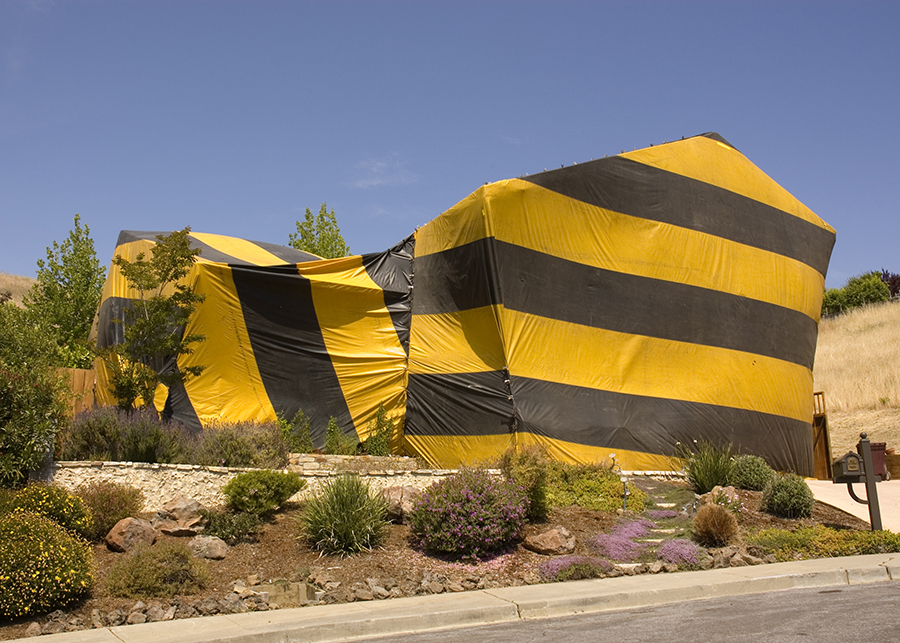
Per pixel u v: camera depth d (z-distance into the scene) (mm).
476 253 17938
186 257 16609
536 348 17578
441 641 7281
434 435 18234
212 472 12594
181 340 17281
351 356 19141
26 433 11367
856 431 27328
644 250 19453
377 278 19922
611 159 19438
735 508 13609
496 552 11289
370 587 9398
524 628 7824
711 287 20234
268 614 8242
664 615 8242
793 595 9273
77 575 8367
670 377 19062
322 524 10875
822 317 55031
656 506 14453
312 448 18203
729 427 19422
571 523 12773
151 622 7953
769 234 21906
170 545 9688
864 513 14555
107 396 18359
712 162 21375
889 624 7398
